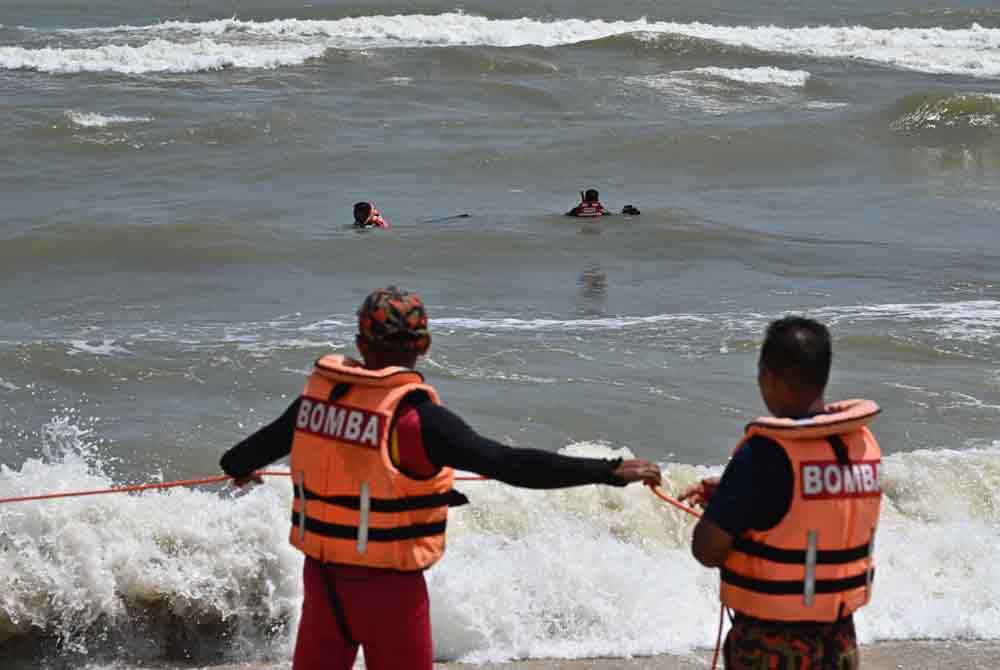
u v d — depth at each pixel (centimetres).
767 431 881
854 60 9225
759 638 895
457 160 5838
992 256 4197
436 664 1475
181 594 1527
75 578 1509
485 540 1712
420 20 10100
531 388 2544
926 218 4991
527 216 4734
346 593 951
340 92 7281
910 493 1973
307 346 2828
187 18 11188
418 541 944
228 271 3841
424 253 4097
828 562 880
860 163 6256
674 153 6141
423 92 7381
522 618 1573
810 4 13712
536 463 919
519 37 9744
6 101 6681
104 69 7706
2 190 5050
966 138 6744
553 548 1694
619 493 1853
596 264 4012
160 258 3962
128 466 2091
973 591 1716
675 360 2795
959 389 2589
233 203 4897
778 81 8131
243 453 1030
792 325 920
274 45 8856
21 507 1559
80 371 2583
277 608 1570
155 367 2630
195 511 1611
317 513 953
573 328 3111
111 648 1512
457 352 2800
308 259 4000
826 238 4494
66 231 4175
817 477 876
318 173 5534
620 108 7312
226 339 2911
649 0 13762
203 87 7294
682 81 8006
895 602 1667
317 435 953
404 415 937
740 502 874
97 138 5956
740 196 5434
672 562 1725
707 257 4125
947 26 11819
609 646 1523
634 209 4731
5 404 2370
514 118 6838
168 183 5272
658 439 2281
